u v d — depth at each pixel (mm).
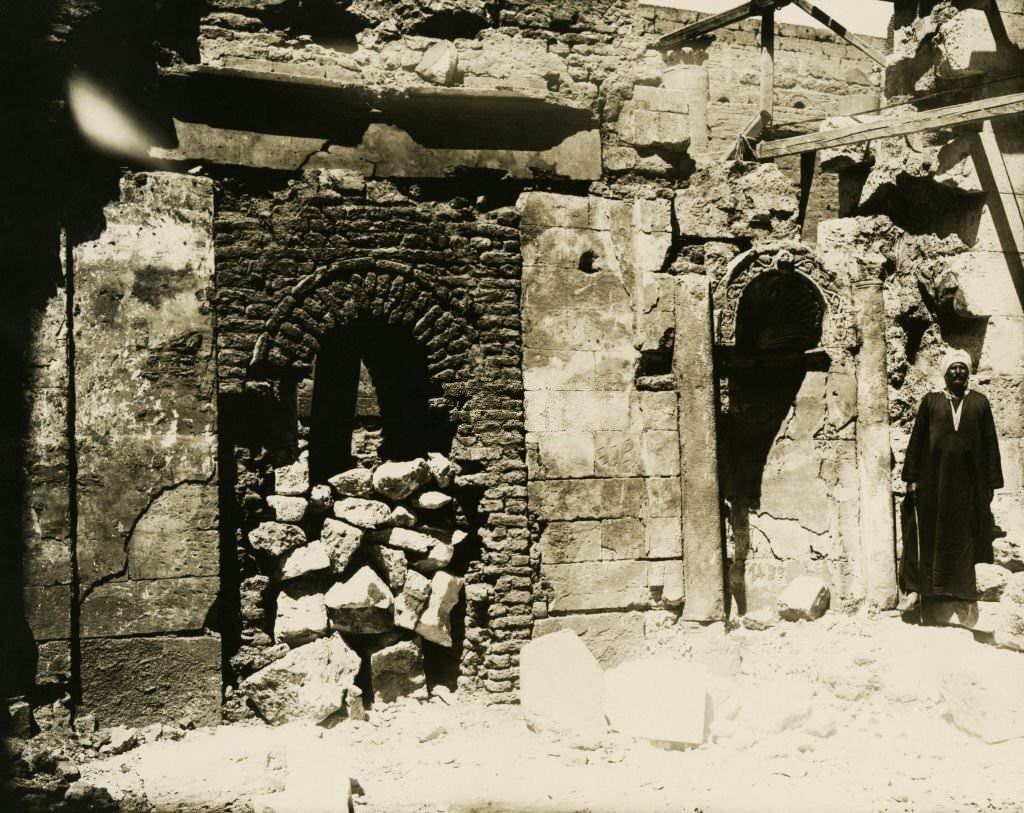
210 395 9680
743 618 11227
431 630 10102
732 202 11391
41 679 9047
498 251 10578
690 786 7973
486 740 9094
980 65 11391
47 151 9336
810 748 8711
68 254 9391
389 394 10625
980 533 10469
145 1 9672
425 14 10594
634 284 11000
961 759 8492
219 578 9609
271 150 10078
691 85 11836
